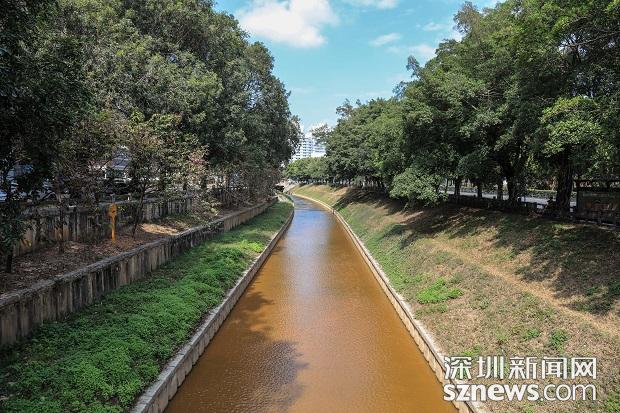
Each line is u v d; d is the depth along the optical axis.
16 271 10.36
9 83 6.99
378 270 19.91
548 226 14.87
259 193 44.28
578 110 9.83
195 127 23.48
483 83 16.25
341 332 13.73
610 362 7.58
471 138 17.56
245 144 31.42
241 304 16.55
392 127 22.81
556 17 10.64
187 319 11.74
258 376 10.70
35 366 7.73
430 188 18.88
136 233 17.36
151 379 8.77
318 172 82.88
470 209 22.47
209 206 24.81
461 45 18.33
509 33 14.37
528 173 21.70
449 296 13.29
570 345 8.49
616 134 8.99
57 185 12.18
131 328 9.84
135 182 17.94
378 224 30.64
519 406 7.88
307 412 9.13
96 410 7.01
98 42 19.47
